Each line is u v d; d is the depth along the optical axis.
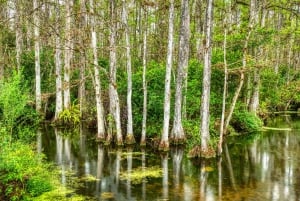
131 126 24.67
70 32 27.11
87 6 30.39
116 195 14.82
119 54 36.56
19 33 36.34
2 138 14.00
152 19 27.61
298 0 37.50
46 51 38.72
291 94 43.91
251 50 29.91
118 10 32.66
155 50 42.50
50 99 36.22
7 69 35.44
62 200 14.16
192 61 29.14
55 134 28.28
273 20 46.88
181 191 15.34
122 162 20.03
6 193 13.59
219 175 17.64
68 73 32.31
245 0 33.34
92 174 17.72
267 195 14.83
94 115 31.80
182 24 24.48
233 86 27.88
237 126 29.33
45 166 17.83
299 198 14.49
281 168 18.77
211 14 20.48
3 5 43.03
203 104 21.02
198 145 21.38
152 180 16.86
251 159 20.59
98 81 25.47
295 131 29.67
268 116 37.94
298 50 52.19
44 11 41.31
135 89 26.25
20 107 14.38
